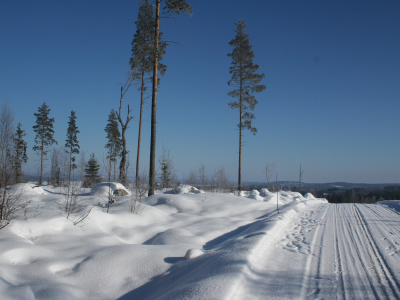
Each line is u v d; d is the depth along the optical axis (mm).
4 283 4219
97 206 10406
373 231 8641
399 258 5723
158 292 4457
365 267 5117
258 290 3895
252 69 24984
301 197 21047
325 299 3725
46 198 10641
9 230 6117
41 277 4793
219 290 3627
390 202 18406
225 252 5461
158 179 15039
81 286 4770
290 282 4277
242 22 25484
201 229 8820
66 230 7031
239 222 10211
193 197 14125
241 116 25062
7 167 7180
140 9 22375
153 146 14586
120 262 5488
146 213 10039
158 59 15359
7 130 7473
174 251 6207
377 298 3781
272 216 10719
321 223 10133
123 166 20766
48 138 37719
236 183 24766
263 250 5906
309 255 5855
